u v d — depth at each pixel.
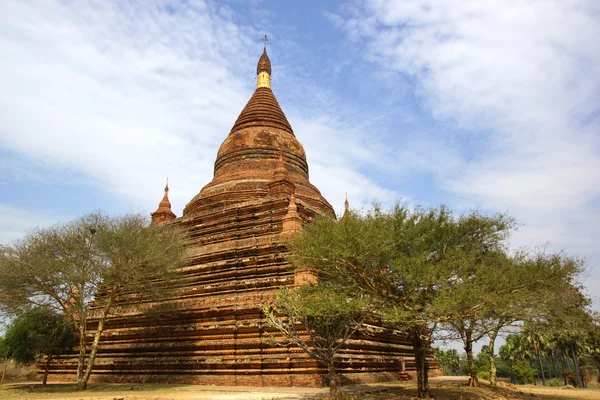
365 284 19.61
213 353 25.77
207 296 29.05
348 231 18.59
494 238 21.66
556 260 19.28
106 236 25.08
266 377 23.77
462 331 19.67
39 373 33.16
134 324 29.75
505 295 17.41
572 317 19.66
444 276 17.88
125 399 19.39
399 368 30.19
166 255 26.38
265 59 48.25
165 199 41.72
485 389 24.33
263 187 35.84
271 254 28.77
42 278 24.88
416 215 20.30
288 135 42.72
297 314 18.53
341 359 24.39
